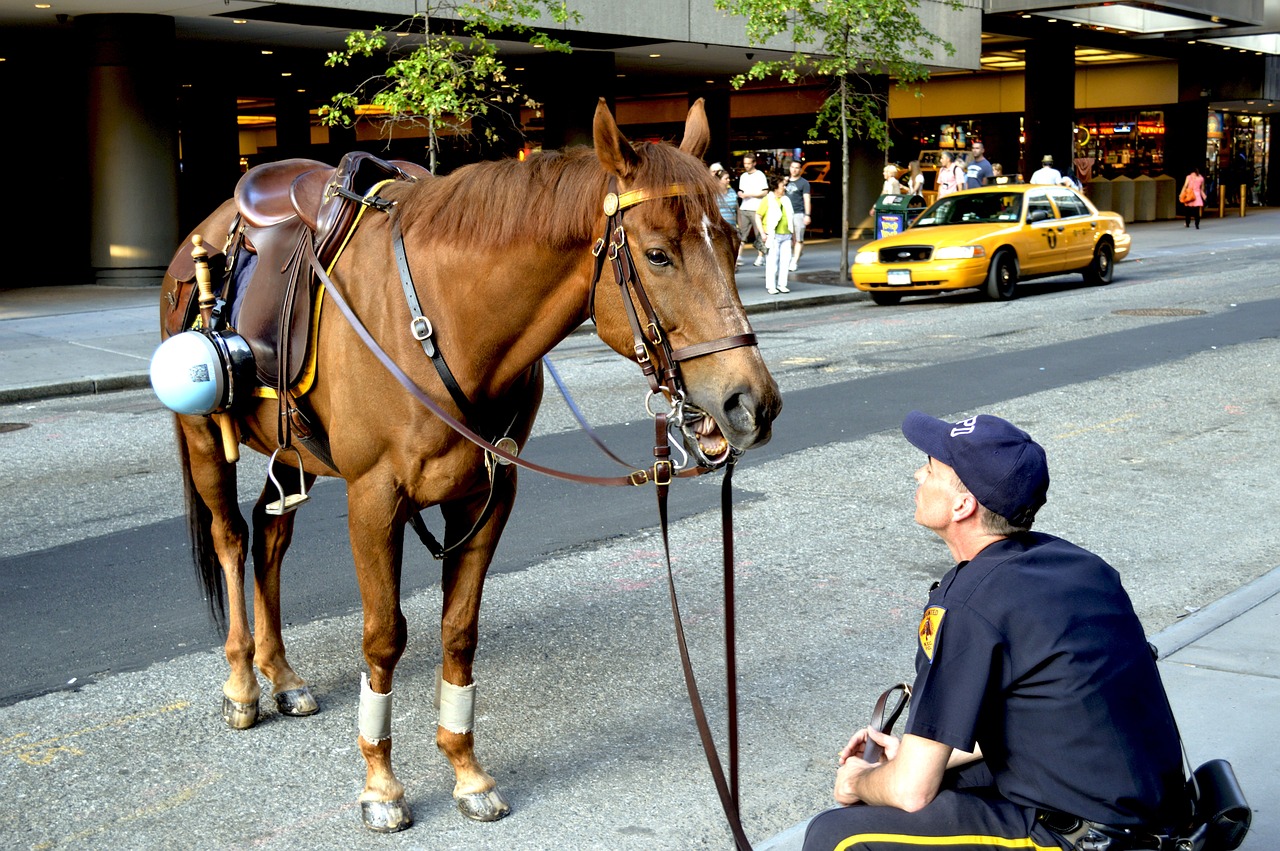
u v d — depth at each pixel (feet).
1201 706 14.56
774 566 21.39
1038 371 40.06
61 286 73.46
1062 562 8.49
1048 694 8.16
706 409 10.05
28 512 25.48
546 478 27.78
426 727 15.25
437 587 20.77
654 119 133.28
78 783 13.82
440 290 11.74
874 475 27.40
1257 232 112.37
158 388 13.51
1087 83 154.10
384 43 56.59
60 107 84.07
